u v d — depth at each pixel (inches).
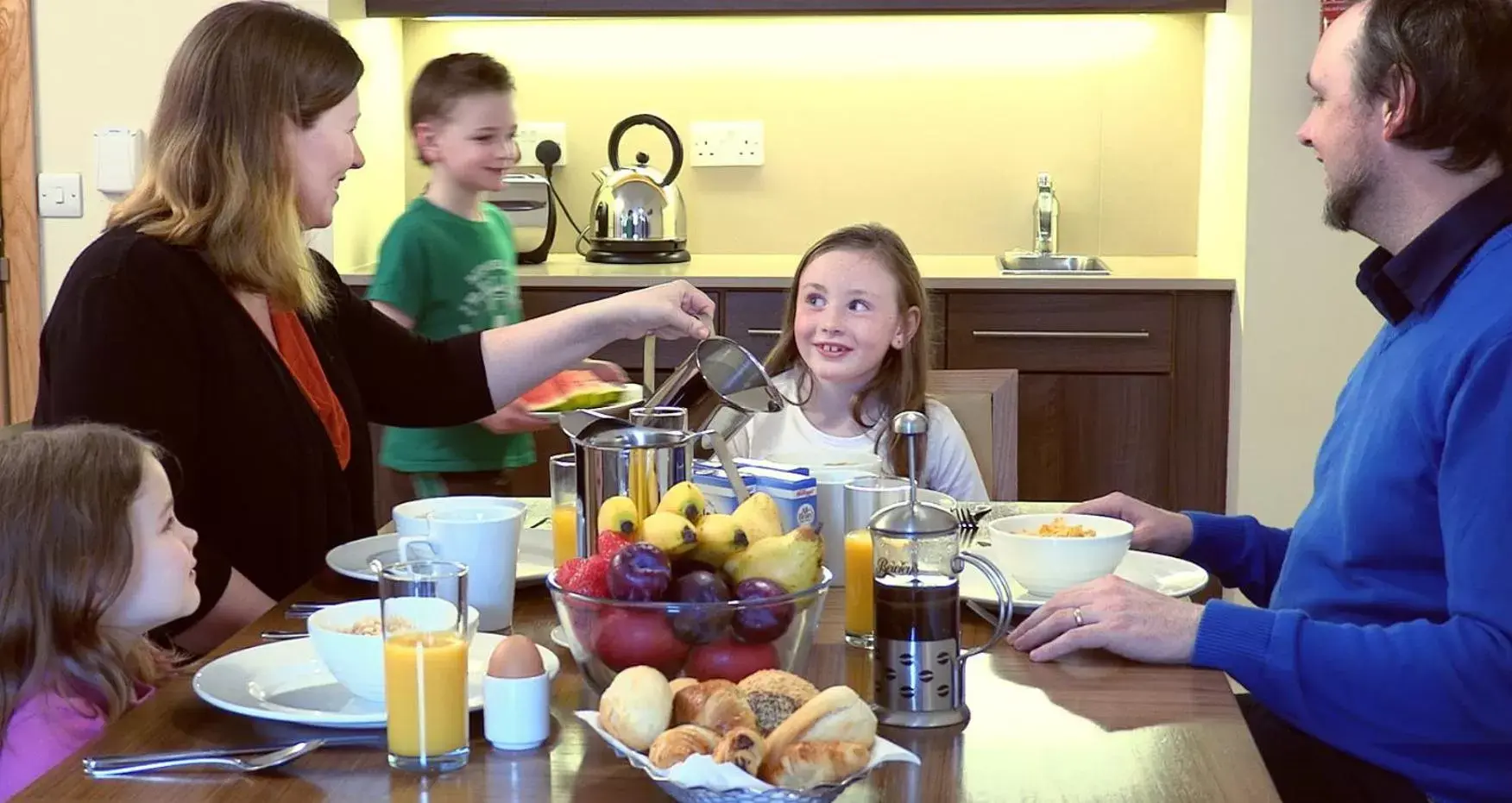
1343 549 62.7
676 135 154.7
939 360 140.6
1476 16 60.2
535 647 48.1
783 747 41.3
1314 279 135.9
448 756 45.7
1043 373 140.8
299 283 74.6
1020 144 160.6
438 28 161.8
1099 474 141.9
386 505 138.7
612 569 47.7
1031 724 49.8
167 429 69.1
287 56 72.4
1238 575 74.5
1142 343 140.1
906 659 49.2
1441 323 60.3
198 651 67.9
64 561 53.5
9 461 54.7
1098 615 56.7
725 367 61.1
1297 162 135.0
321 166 75.1
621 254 152.5
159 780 45.0
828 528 66.4
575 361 84.8
